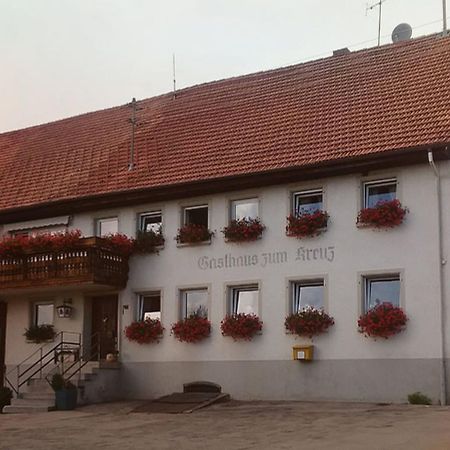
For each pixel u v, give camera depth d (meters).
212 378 22.86
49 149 31.09
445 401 19.14
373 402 20.03
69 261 24.02
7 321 27.17
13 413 21.62
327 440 13.45
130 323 24.64
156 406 20.98
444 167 20.17
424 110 21.92
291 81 27.34
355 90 24.75
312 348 21.22
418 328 19.83
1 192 29.19
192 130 27.16
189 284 23.80
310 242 21.86
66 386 22.02
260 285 22.48
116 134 29.69
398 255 20.44
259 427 15.76
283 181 22.52
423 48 25.36
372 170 21.20
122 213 25.56
